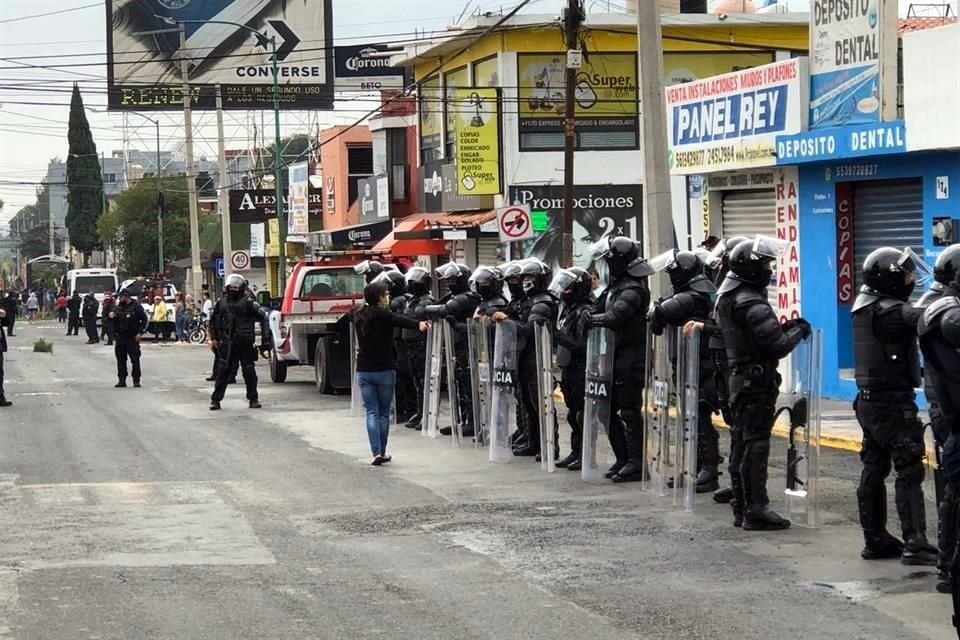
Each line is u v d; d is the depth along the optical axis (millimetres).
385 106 50875
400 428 21031
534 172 38719
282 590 9859
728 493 13477
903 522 10469
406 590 9812
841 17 22266
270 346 32125
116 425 22422
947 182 20266
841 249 22922
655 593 9633
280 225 52000
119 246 98812
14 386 32406
